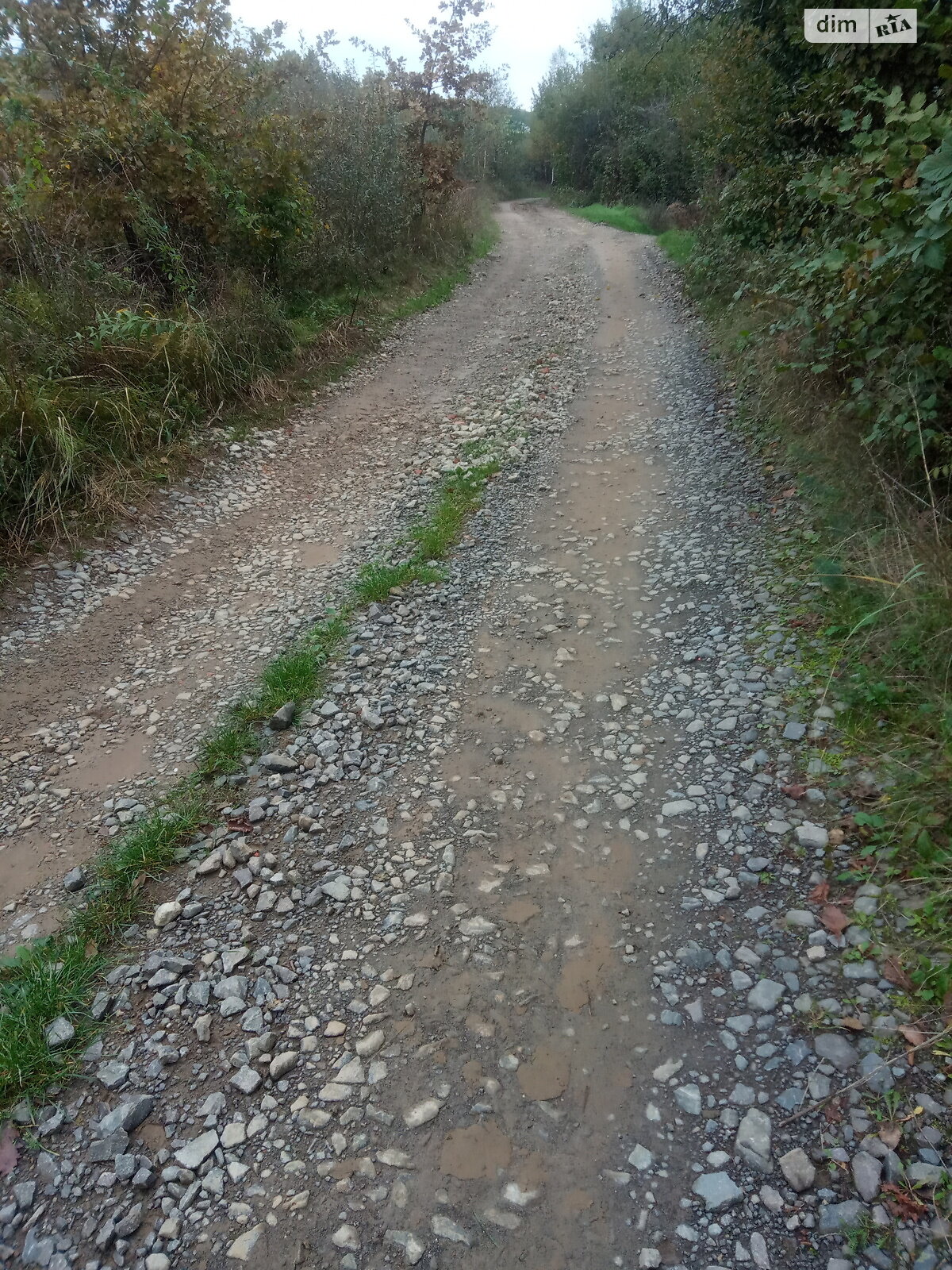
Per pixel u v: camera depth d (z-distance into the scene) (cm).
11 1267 199
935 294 363
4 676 450
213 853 318
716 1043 234
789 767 321
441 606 483
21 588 521
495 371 972
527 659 427
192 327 778
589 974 261
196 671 451
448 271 1562
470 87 1738
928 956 238
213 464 702
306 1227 202
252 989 265
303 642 459
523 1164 212
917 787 286
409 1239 198
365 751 368
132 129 820
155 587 542
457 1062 239
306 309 1045
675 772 337
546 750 360
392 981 265
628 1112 221
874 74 479
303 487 691
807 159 757
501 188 3641
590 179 3319
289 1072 239
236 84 952
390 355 1043
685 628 432
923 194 330
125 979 270
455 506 611
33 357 654
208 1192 211
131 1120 227
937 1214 185
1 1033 252
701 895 281
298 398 857
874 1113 207
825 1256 184
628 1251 192
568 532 564
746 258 969
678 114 1593
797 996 240
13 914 306
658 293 1306
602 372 925
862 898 262
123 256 843
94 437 638
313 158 1175
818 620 397
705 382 830
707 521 541
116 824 345
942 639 319
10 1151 224
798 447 558
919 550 358
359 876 304
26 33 835
